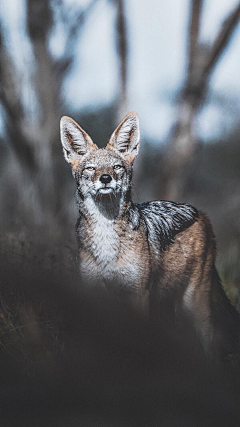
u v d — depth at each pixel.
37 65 21.16
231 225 25.72
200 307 11.39
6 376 8.81
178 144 22.88
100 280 10.09
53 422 7.78
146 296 10.01
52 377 8.91
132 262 9.83
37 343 9.39
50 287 10.33
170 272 10.81
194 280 11.28
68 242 13.09
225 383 9.30
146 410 8.24
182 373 9.42
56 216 20.81
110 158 10.02
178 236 10.95
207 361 10.00
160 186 23.59
